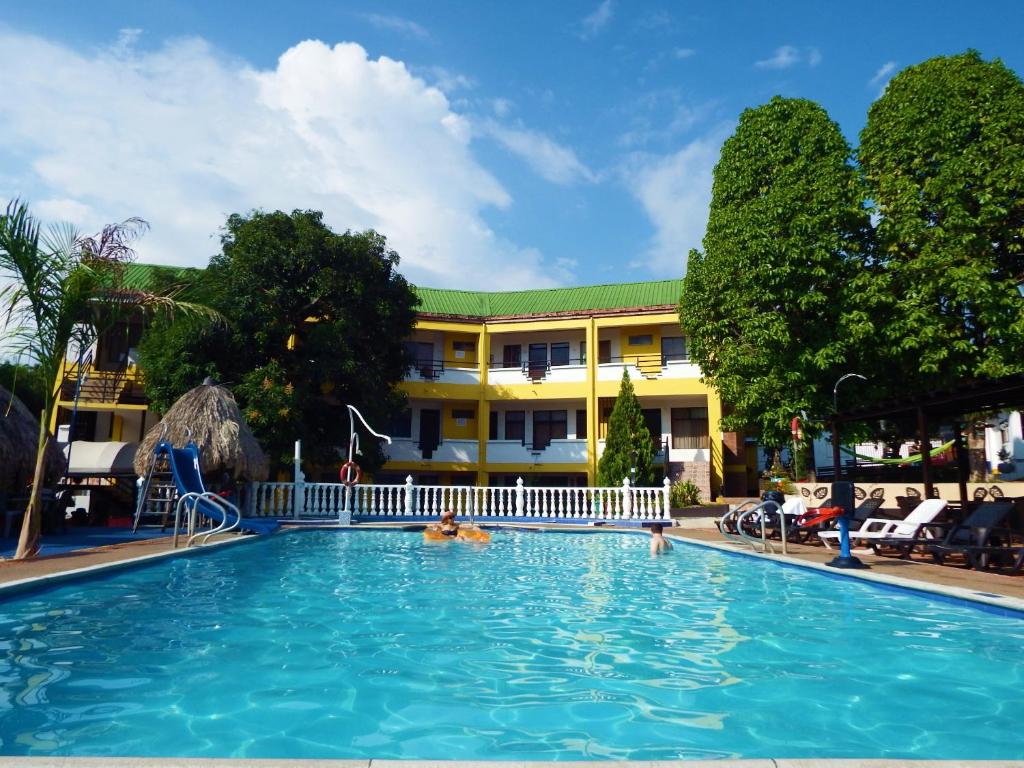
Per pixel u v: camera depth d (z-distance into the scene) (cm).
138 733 344
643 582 915
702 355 2112
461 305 3319
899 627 625
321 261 2216
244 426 1686
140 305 1063
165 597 746
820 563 974
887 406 1365
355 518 1884
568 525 1888
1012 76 1736
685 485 2461
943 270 1644
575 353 3103
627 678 457
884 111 1873
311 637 572
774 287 1834
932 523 1055
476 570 1033
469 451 3034
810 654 527
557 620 656
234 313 2034
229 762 262
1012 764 265
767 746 337
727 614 689
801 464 1894
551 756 320
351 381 2264
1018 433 2631
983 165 1645
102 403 2488
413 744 335
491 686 437
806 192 1831
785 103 1980
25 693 407
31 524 933
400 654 518
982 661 505
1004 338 1638
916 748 338
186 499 1241
